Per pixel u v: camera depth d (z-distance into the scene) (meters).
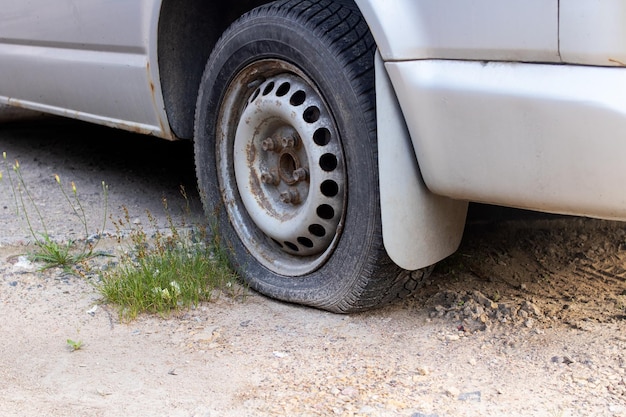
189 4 3.64
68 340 2.89
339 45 2.89
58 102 4.61
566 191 2.34
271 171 3.29
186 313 3.19
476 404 2.44
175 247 3.50
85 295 3.37
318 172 3.01
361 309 3.11
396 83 2.61
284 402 2.49
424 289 3.34
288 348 2.87
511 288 3.33
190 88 3.79
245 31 3.23
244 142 3.33
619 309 3.06
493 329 2.93
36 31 4.49
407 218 2.76
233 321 3.12
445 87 2.49
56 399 2.54
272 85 3.22
